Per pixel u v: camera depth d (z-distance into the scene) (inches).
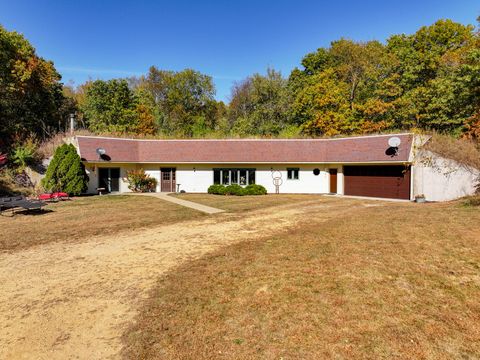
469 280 250.7
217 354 172.2
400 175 939.3
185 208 703.1
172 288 262.1
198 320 208.5
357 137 1050.1
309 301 227.3
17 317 219.5
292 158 1100.5
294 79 2105.1
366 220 497.7
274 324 199.8
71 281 283.0
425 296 229.3
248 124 1653.5
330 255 322.7
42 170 1069.1
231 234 446.6
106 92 1851.6
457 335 182.2
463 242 338.0
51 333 199.2
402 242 354.0
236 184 1082.1
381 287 245.0
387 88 1465.3
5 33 1178.6
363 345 175.0
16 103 1411.2
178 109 2365.9
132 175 1107.3
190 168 1157.7
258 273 284.8
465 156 840.3
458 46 1592.0
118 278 288.5
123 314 221.6
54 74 1637.6
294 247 359.6
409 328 190.4
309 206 732.0
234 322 204.2
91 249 382.0
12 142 1216.8
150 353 175.5
